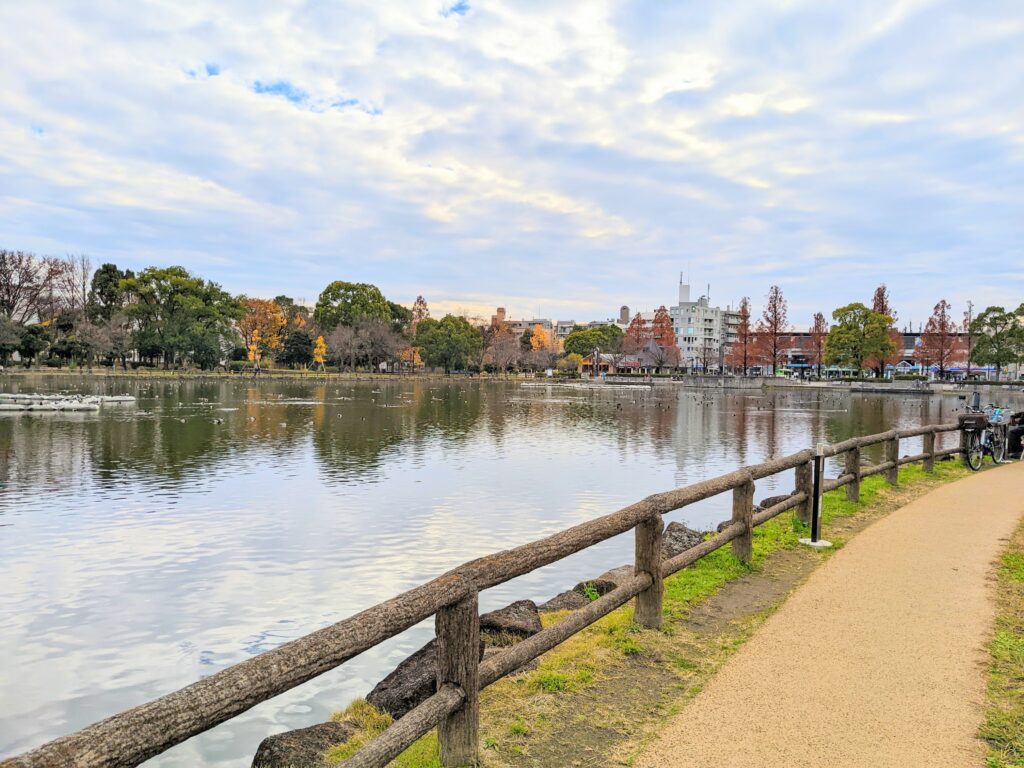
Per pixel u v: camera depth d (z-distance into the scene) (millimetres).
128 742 1876
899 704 3836
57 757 1722
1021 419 15844
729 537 6551
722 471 19438
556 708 4027
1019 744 3393
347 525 12656
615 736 3676
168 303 78750
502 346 109938
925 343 83000
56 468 18938
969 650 4578
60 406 37188
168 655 7285
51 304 73562
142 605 8648
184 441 24828
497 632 5590
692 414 41594
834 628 5023
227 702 2152
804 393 69188
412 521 12992
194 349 77625
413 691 4730
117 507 14086
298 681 2404
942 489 11062
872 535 7961
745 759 3299
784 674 4254
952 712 3734
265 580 9586
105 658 7203
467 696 3293
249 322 94438
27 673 6867
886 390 66938
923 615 5273
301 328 101500
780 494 15242
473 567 3361
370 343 88875
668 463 21047
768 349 87625
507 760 3426
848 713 3738
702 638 5109
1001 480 11969
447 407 44500
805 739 3473
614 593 4746
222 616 8312
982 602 5547
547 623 6023
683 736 3545
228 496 15289
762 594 6121
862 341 75188
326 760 4074
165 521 12898
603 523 4500
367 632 2672
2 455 21188
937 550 7238
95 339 69250
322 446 24109
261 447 23594
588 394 64938
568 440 27188
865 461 20250
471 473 18734
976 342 85000
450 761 3328
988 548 7297
